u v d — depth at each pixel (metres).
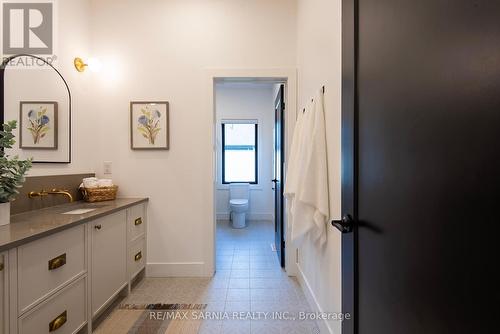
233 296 2.11
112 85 2.51
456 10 0.46
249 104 5.13
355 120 0.89
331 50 1.45
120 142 2.52
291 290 2.21
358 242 0.88
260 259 2.96
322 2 1.63
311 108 1.67
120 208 1.95
